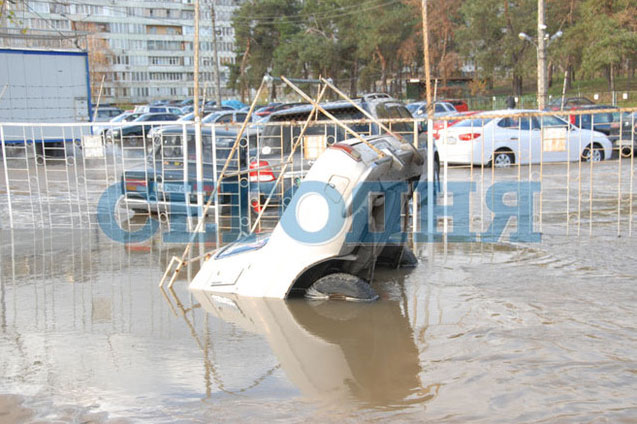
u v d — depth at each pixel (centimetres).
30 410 382
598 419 351
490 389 394
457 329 502
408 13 5609
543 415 358
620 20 4331
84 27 9831
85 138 995
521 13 5147
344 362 445
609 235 825
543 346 459
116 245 845
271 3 6919
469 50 5531
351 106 923
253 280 607
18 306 590
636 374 408
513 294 586
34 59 2317
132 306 585
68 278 687
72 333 516
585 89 5747
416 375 419
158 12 10400
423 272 674
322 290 588
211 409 377
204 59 10506
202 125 872
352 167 549
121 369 442
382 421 357
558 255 725
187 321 540
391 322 524
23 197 1329
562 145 879
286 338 495
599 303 550
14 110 2303
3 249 830
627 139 1791
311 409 375
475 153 1636
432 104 807
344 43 6103
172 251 807
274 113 944
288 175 909
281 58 6359
